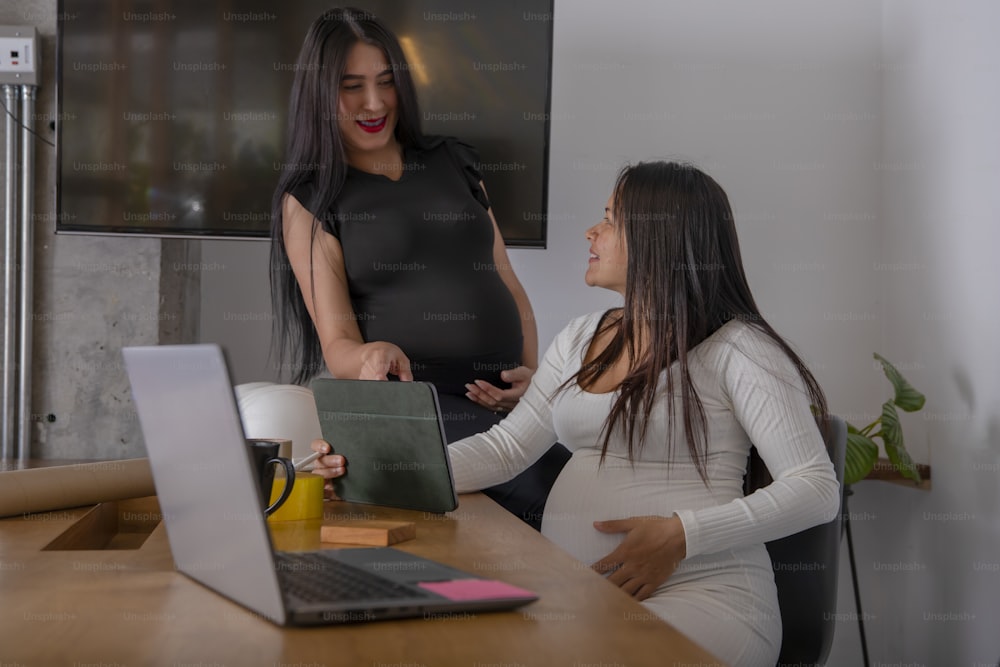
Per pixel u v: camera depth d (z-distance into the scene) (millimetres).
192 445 864
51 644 719
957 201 2854
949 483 2885
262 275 3254
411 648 710
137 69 2770
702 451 1546
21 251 2820
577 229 3174
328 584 832
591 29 3172
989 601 2680
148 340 2879
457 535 1206
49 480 1369
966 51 2809
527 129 2932
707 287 1605
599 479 1587
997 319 2656
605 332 1740
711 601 1428
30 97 2818
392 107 2340
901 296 3154
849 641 3158
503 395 2279
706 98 3211
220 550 840
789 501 1427
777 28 3236
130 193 2775
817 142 3250
